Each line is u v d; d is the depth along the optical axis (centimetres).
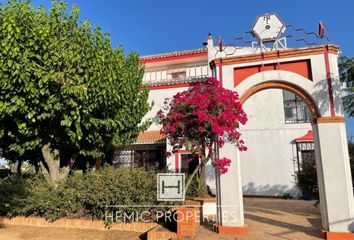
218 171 885
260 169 1947
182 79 1977
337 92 834
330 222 775
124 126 1373
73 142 1159
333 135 809
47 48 982
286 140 1925
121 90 1213
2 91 970
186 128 907
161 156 1852
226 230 832
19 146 1177
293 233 835
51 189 1054
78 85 1013
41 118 1037
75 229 950
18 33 932
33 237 884
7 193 1080
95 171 1100
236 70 934
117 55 1205
